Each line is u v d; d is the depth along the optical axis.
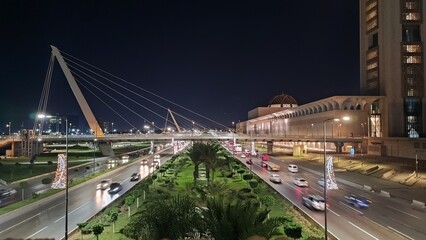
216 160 63.22
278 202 43.91
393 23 118.75
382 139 106.56
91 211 42.16
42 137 131.88
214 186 40.72
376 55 126.69
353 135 119.50
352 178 68.62
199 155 61.72
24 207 44.12
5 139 129.88
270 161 102.25
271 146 131.75
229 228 20.08
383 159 94.75
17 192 58.62
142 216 25.06
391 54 118.75
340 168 83.62
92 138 125.19
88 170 87.56
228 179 66.81
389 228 34.47
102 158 118.94
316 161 100.31
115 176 77.12
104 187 58.47
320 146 133.25
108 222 35.41
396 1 118.69
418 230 33.91
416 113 118.06
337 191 55.56
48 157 121.31
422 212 41.56
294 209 41.84
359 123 120.12
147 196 48.69
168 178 67.38
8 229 34.69
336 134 119.75
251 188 54.69
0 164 96.56
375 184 61.84
